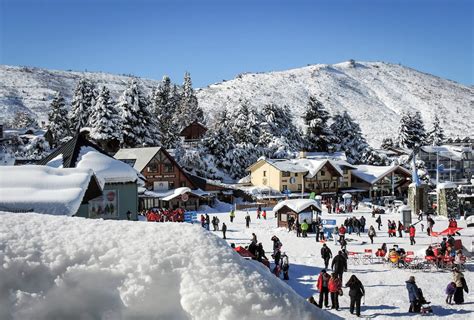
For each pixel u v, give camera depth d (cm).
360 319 1886
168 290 465
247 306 461
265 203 7500
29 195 1627
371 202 7900
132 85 8394
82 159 3372
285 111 11100
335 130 10969
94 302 452
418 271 2838
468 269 2889
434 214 6384
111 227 512
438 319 1900
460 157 10162
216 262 482
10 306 429
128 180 3447
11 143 7912
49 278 449
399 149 11575
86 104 9450
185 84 13725
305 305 497
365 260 3150
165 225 523
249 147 9700
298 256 3322
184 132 11306
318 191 8525
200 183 7631
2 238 463
